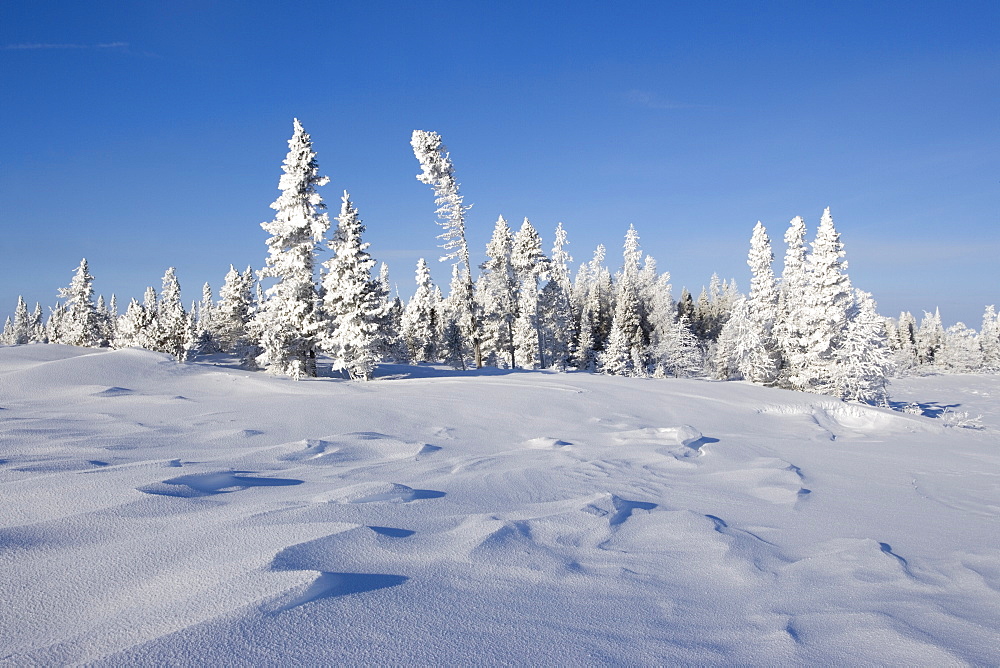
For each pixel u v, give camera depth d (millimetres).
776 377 38562
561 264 71188
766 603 3318
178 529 3613
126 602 2535
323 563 3109
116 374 19594
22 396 15672
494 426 13484
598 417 15836
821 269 32062
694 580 3664
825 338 31969
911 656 2652
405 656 2229
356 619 2498
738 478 7984
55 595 2619
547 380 24484
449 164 38000
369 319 27484
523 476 6883
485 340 56844
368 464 7488
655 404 18781
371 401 16203
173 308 52844
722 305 92562
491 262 43000
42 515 3803
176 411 12453
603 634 2660
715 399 21000
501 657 2311
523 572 3443
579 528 4660
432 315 73688
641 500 6160
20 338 98938
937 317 108375
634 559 4012
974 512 6738
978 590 3736
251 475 5922
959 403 47938
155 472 5336
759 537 4914
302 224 28391
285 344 28469
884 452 12398
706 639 2736
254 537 3453
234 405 14102
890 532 5441
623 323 68562
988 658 2666
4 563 2988
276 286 28703
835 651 2689
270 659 2100
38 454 6438
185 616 2359
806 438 15070
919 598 3521
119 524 3691
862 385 30500
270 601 2480
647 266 83375
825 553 4496
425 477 6527
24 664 1993
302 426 11273
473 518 4535
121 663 2002
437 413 14719
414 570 3230
